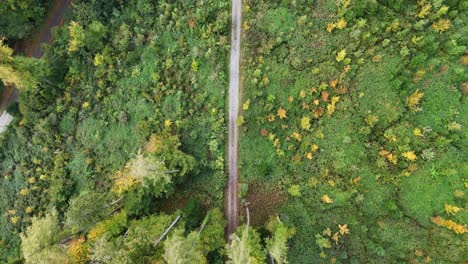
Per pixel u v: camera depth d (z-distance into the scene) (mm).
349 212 38469
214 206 41156
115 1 44406
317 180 39281
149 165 33625
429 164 36719
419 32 37969
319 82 39906
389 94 38125
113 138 43781
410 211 37125
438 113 36906
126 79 43938
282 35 41156
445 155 36344
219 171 41281
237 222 40844
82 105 44875
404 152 36844
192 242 33250
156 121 42219
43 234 33219
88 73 44812
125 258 32250
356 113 38938
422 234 36594
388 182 37625
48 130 44969
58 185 43875
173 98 42469
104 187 43250
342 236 38250
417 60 36969
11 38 45875
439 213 36219
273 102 40688
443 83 37062
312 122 40000
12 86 48344
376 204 37906
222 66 41938
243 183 41000
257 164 40688
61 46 44781
